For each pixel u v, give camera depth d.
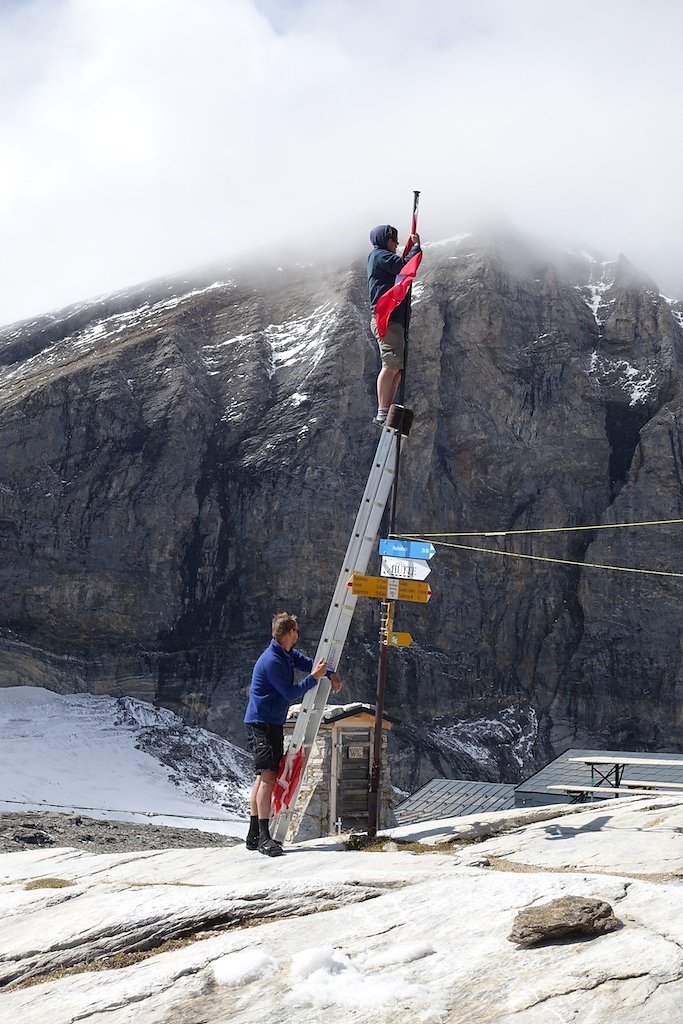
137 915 6.59
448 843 9.55
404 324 10.84
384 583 10.60
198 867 8.68
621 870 7.76
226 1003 5.09
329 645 10.20
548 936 5.17
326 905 6.46
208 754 53.12
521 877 6.23
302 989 5.04
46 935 6.62
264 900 6.59
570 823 10.08
